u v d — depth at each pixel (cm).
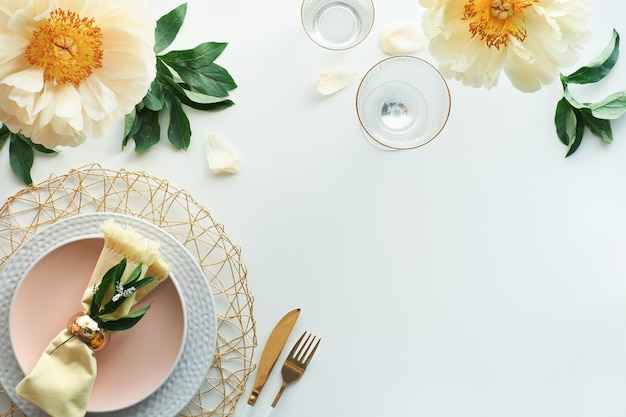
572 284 119
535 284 119
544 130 119
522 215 119
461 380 119
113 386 108
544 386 119
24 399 105
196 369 109
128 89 90
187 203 111
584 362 119
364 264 118
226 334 115
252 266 116
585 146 120
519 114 119
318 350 117
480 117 118
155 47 112
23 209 113
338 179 118
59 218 113
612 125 119
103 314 101
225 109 116
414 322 118
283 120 117
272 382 116
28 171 112
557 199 119
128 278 100
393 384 118
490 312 119
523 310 120
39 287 107
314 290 117
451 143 118
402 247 118
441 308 119
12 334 103
